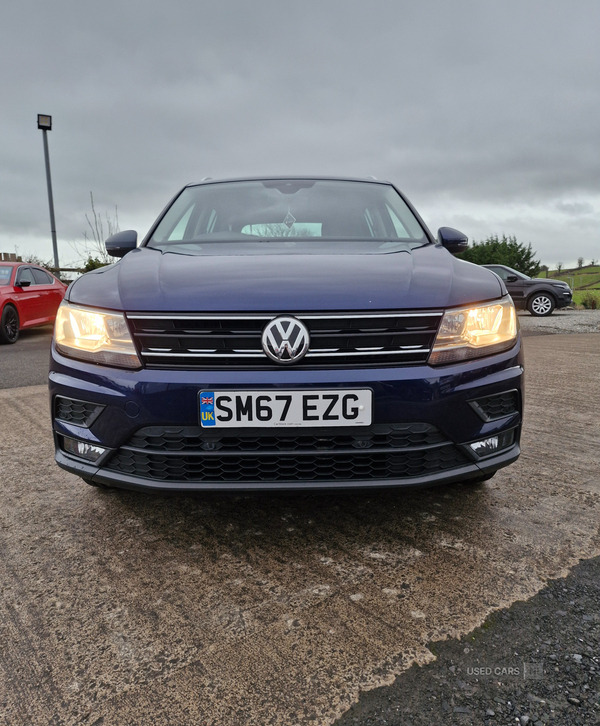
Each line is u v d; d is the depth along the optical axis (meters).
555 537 1.76
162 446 1.61
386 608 1.39
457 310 1.62
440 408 1.58
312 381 1.53
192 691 1.13
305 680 1.15
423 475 1.62
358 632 1.30
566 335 8.92
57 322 1.80
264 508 2.01
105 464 1.70
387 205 2.73
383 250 2.13
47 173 13.58
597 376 4.84
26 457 2.64
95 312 1.68
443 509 1.98
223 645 1.27
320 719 1.05
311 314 1.54
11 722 1.06
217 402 1.54
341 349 1.55
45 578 1.57
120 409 1.61
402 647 1.25
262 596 1.46
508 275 14.55
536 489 2.17
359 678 1.15
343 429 1.55
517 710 1.05
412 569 1.58
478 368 1.64
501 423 1.71
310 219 2.53
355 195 2.79
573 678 1.14
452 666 1.18
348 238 2.36
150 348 1.60
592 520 1.88
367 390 1.54
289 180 2.94
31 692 1.13
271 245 2.22
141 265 1.96
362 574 1.55
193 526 1.88
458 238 2.45
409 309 1.57
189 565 1.62
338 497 2.10
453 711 1.06
